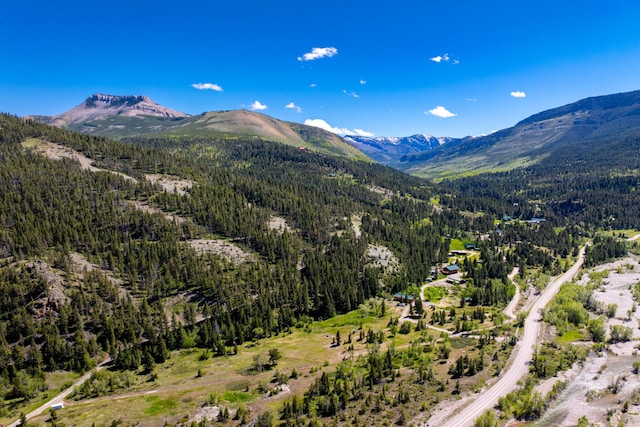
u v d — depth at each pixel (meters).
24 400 126.81
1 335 144.38
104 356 154.12
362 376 126.50
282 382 126.00
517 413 108.44
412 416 105.50
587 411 109.56
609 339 157.50
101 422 107.75
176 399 119.62
